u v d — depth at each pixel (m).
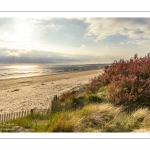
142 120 5.89
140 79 7.79
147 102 6.98
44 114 7.77
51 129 5.65
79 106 7.81
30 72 53.12
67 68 69.75
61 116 6.12
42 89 21.64
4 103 14.59
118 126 5.56
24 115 7.82
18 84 27.72
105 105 6.71
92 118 5.87
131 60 9.34
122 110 6.48
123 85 7.79
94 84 9.57
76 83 24.11
